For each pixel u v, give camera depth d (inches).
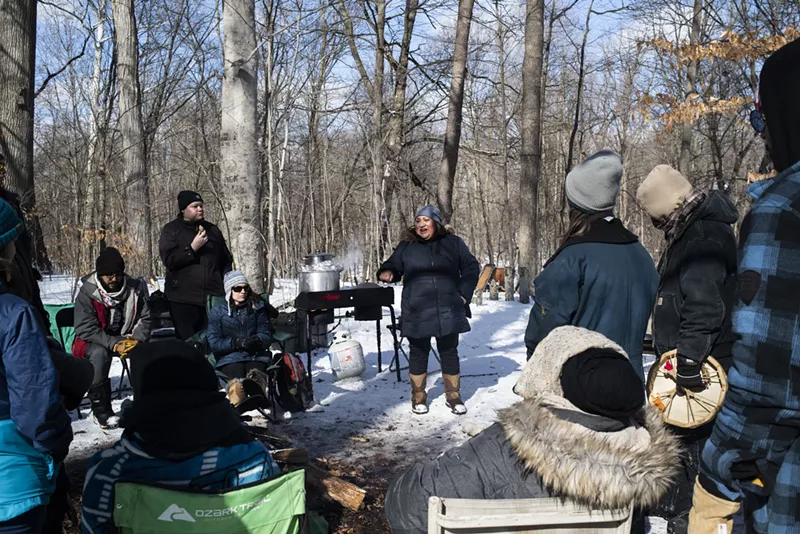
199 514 79.0
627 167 1144.8
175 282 224.5
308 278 284.4
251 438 88.8
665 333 119.1
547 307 112.5
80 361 98.8
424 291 202.4
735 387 60.2
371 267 544.7
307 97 555.5
